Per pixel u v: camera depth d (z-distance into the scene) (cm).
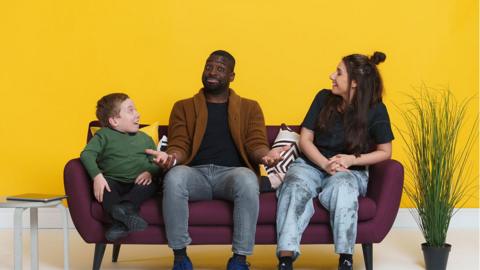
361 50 371
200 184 260
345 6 371
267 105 369
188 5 368
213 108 286
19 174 373
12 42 370
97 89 370
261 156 271
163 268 281
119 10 368
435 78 374
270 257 306
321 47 370
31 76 371
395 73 373
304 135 280
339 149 276
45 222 376
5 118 372
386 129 273
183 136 283
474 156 378
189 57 368
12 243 333
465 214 379
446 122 281
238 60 369
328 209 254
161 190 273
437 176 278
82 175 253
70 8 369
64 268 261
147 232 254
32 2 369
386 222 256
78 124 371
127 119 268
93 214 252
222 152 279
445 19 373
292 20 369
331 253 316
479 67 375
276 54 369
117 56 369
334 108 277
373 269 279
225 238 254
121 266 284
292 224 247
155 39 369
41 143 373
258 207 251
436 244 277
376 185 265
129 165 264
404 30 373
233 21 369
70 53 370
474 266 285
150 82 369
